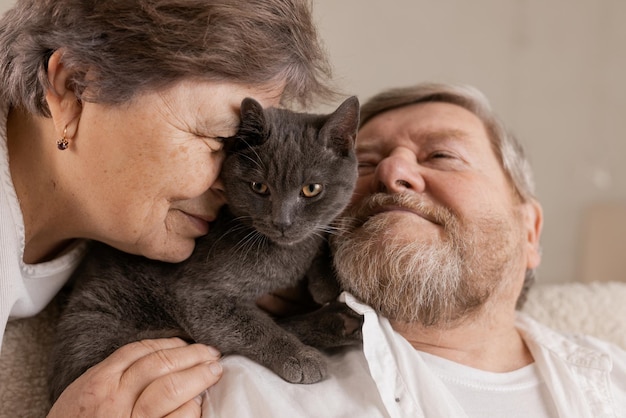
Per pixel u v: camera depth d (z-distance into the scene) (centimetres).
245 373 124
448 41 257
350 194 146
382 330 135
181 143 117
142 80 110
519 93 264
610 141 268
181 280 140
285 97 137
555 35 262
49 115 122
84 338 137
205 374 121
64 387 133
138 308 143
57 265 139
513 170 162
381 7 250
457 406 126
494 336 149
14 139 130
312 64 129
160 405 114
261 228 138
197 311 137
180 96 113
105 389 116
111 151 117
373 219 140
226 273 139
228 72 115
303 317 145
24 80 120
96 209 125
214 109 117
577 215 268
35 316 150
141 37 109
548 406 135
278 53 119
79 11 113
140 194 121
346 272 139
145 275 144
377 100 175
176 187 121
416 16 253
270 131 135
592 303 187
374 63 252
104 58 110
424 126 158
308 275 154
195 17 110
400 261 134
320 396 122
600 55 263
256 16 115
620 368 150
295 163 134
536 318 184
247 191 136
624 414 140
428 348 146
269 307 158
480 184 148
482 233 143
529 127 266
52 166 125
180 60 109
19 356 143
